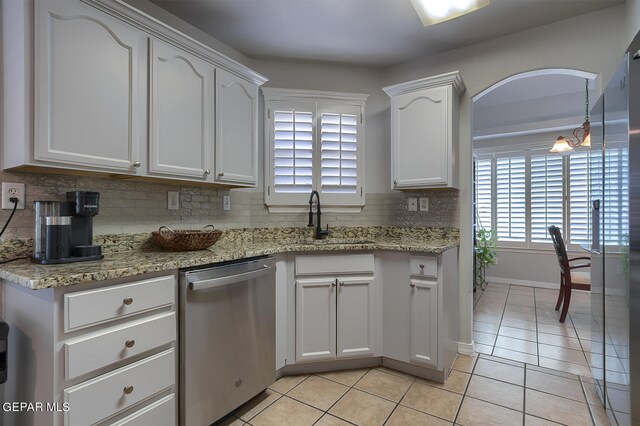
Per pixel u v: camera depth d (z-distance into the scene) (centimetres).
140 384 138
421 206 279
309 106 278
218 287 169
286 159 275
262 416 183
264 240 276
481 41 258
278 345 216
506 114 471
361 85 298
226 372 174
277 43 258
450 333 234
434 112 243
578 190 452
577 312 366
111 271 128
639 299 142
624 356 152
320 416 183
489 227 512
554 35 235
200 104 196
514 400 196
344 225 291
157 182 205
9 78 141
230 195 260
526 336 298
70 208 160
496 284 501
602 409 186
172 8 214
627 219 147
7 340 129
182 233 189
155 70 173
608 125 173
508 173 497
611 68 219
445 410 187
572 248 456
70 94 143
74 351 118
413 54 277
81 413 120
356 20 229
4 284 142
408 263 225
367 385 215
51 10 137
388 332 233
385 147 299
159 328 145
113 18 157
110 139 156
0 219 150
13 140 139
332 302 228
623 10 215
